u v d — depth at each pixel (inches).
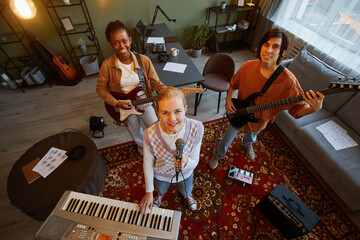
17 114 109.0
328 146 75.5
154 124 41.8
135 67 64.9
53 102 116.0
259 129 66.4
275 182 81.7
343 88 44.9
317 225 70.4
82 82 130.2
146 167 45.9
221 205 75.0
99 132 99.8
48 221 42.2
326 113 89.0
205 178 82.6
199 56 154.7
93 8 119.3
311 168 86.9
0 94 120.9
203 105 116.1
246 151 90.6
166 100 34.2
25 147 93.6
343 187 71.4
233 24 158.6
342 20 99.2
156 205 68.7
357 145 76.0
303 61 94.5
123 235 40.8
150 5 129.2
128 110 71.5
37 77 119.6
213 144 95.6
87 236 40.2
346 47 99.9
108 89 75.4
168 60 98.8
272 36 46.0
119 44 57.8
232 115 65.7
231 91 67.9
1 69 119.3
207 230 69.1
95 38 124.4
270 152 92.2
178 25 146.3
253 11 157.9
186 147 43.3
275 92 53.9
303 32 121.7
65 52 131.3
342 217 72.2
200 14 145.9
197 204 75.1
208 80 100.3
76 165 62.6
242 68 59.3
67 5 107.6
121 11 125.7
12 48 117.0
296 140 87.0
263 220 71.4
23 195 56.1
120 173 84.0
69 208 44.4
